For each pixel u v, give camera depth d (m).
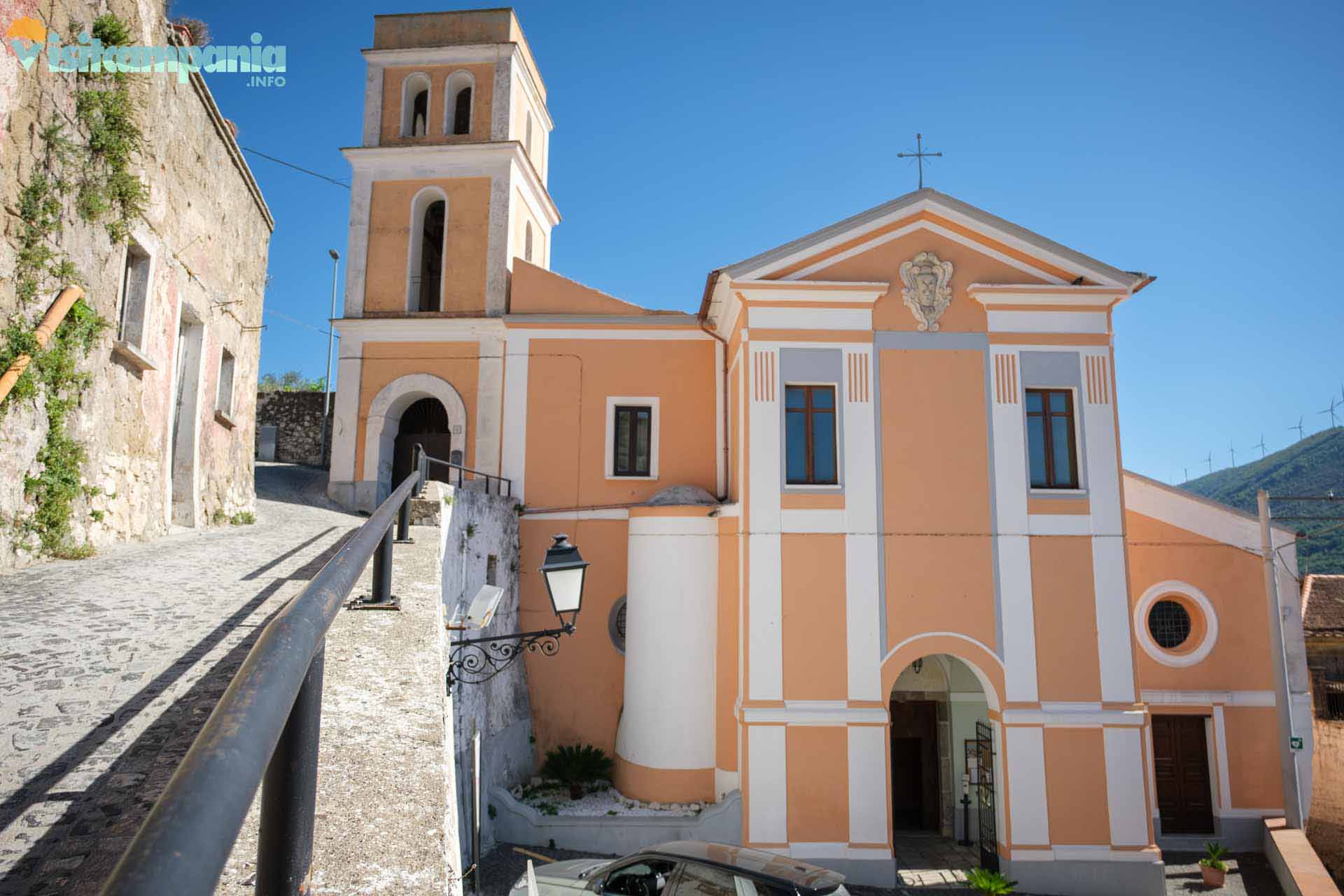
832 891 8.65
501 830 14.11
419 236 20.58
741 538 15.26
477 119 20.50
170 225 10.30
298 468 24.81
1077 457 15.50
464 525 13.80
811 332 15.56
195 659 4.43
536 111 23.14
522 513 18.23
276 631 1.39
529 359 19.14
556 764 16.03
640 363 19.05
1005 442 15.38
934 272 15.83
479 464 18.84
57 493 7.43
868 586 14.86
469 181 20.30
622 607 17.86
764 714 14.34
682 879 9.31
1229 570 17.31
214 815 0.79
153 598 5.88
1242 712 16.77
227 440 12.98
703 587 15.94
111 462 8.66
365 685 3.72
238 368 13.41
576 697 17.23
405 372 19.58
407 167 20.42
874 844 13.92
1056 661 14.70
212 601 5.87
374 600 5.16
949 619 14.80
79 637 4.75
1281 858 14.79
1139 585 17.31
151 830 0.74
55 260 7.63
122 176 8.64
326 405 27.03
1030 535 15.12
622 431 18.95
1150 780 14.32
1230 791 16.44
